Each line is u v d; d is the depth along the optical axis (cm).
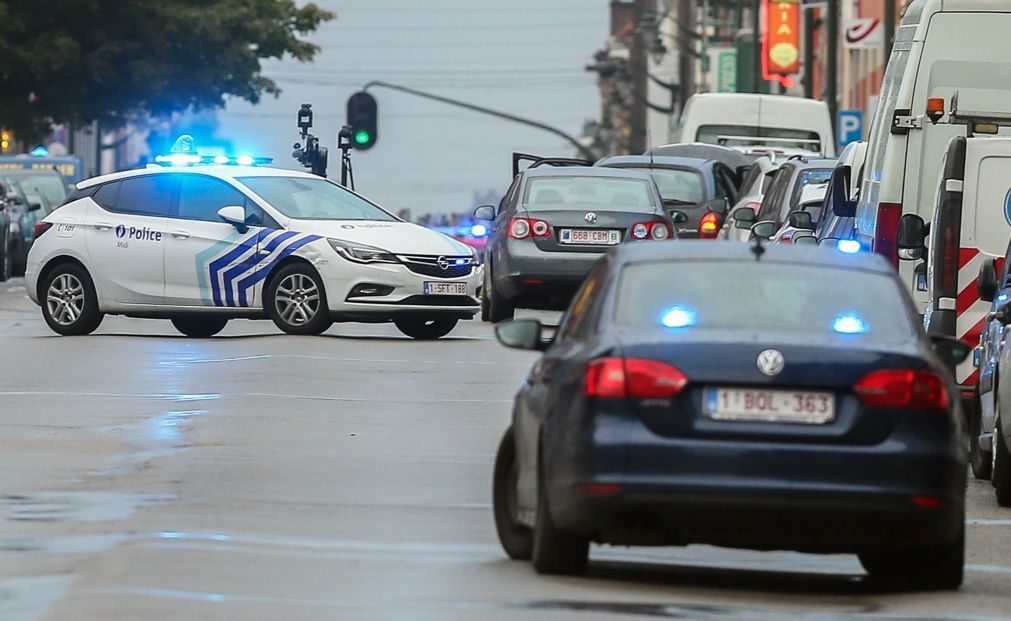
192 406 4128
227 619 2039
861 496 2216
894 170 4559
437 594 2227
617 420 2234
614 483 2219
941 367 2294
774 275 2369
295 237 5856
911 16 4862
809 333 2281
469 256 5931
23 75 15725
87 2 15712
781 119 10512
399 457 3475
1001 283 3694
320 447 3581
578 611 2141
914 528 2239
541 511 2348
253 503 2909
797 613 2195
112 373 4747
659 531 2250
